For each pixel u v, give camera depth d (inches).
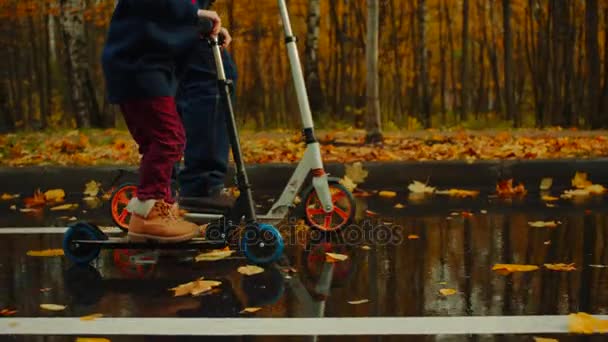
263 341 86.8
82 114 644.7
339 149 287.0
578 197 210.7
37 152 308.5
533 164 234.7
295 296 107.6
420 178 234.5
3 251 142.9
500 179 234.7
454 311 99.1
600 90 561.0
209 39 127.2
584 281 115.2
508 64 707.4
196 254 137.6
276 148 301.3
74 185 235.1
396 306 101.8
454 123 696.4
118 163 260.2
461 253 136.5
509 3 703.1
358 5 805.9
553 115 632.4
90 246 128.0
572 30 631.8
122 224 159.3
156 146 124.0
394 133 368.5
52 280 119.1
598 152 269.0
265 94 935.7
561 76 649.0
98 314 98.7
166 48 120.8
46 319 97.0
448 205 196.7
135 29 119.7
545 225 164.4
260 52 881.5
